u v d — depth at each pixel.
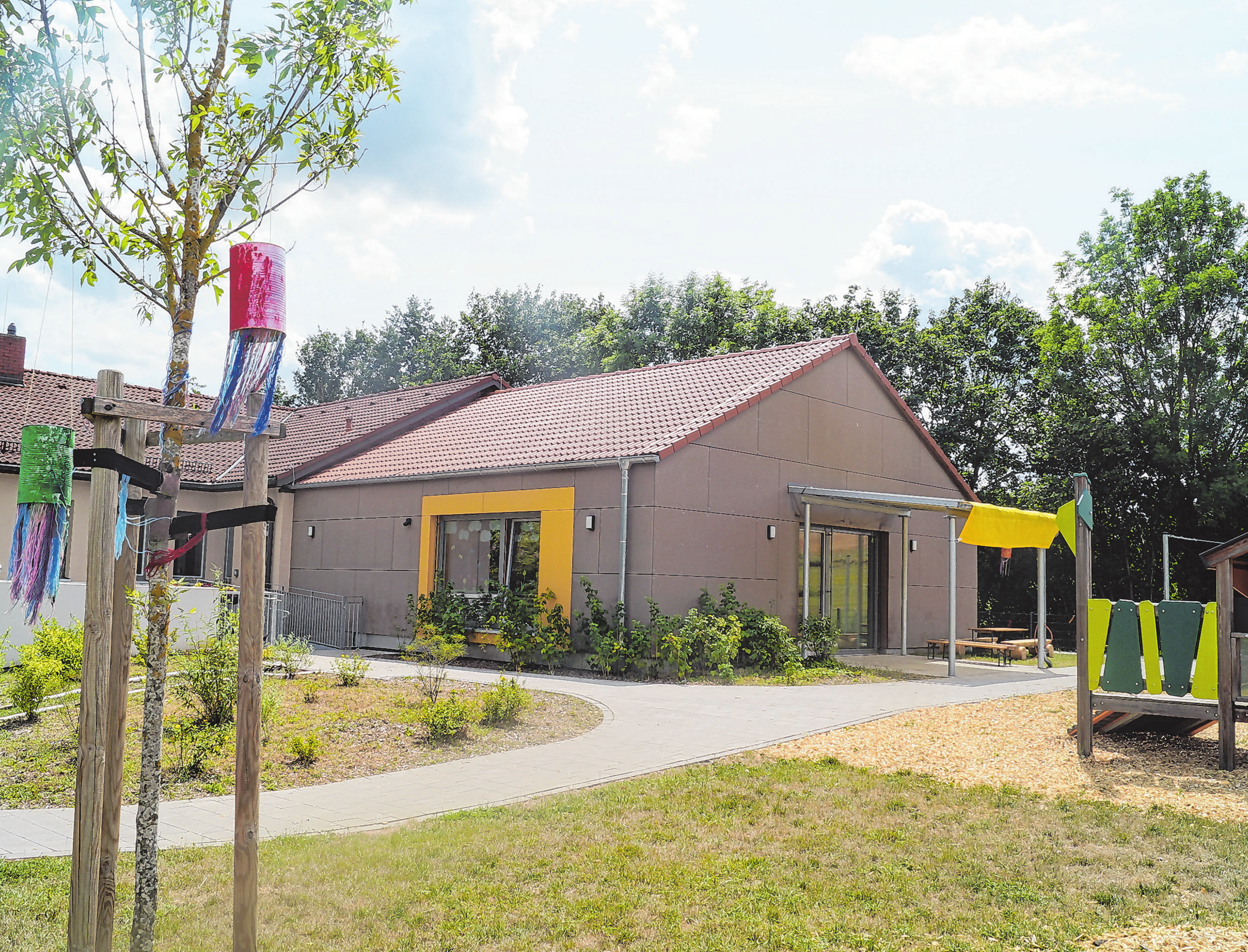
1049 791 7.30
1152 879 5.24
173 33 4.18
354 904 4.79
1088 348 32.22
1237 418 29.45
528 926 4.56
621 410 18.45
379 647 19.44
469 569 18.22
